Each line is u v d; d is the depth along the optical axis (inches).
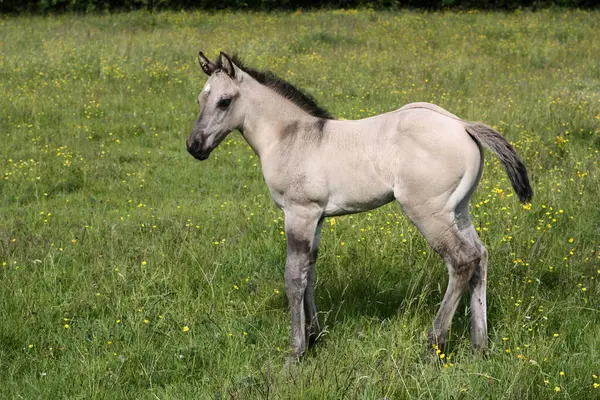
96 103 482.6
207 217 283.7
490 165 321.7
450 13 928.9
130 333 185.5
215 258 236.4
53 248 243.1
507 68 580.7
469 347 174.1
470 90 506.3
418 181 161.3
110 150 390.6
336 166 169.8
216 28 815.1
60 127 433.7
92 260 237.3
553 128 390.0
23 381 167.5
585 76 547.2
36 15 1000.2
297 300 176.6
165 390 165.6
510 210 260.4
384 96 492.4
